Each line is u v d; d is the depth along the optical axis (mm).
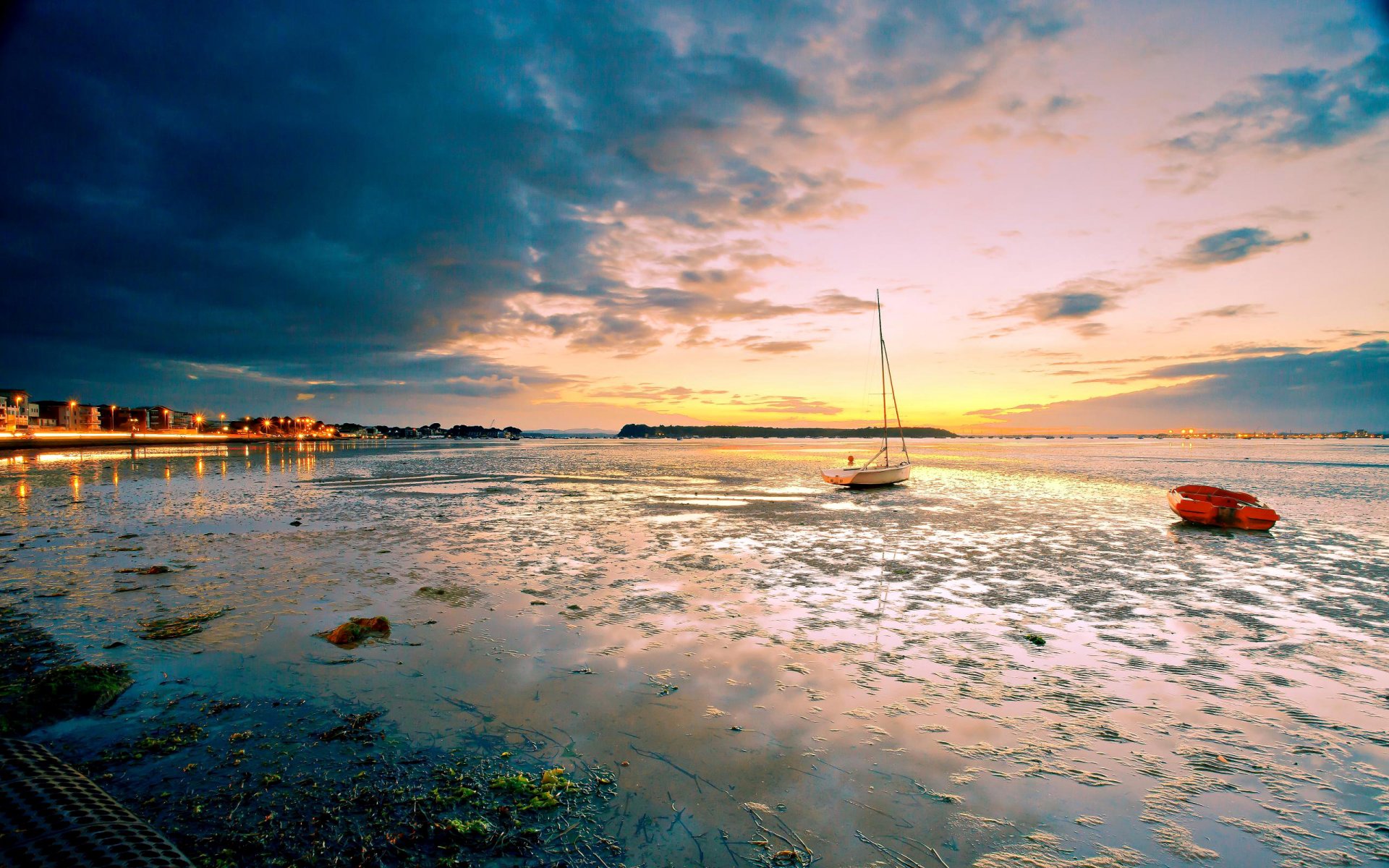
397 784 4531
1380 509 21281
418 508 20469
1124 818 4250
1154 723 5602
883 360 33656
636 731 5312
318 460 57188
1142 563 12250
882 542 14359
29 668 6527
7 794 3742
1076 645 7574
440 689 6117
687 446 128375
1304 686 6441
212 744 5059
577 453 79000
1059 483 31688
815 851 3877
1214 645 7621
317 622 8148
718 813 4230
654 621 8273
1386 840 4062
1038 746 5164
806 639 7633
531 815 4188
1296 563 12375
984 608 9086
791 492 26328
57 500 22641
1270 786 4645
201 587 9930
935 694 6113
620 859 3783
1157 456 74000
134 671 6492
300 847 3838
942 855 3855
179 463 51719
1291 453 86312
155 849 3416
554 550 13055
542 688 6152
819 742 5160
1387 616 8875
